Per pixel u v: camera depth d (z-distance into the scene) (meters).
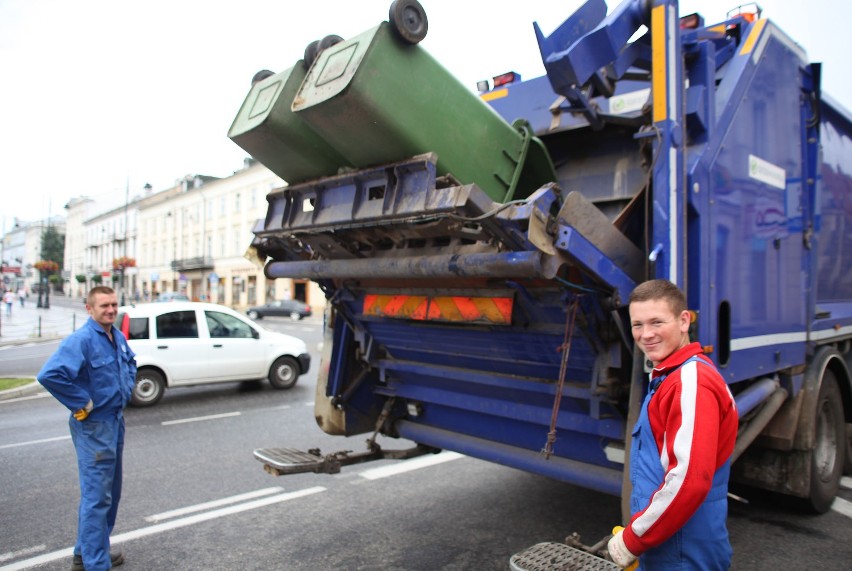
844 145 5.66
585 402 3.48
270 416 8.80
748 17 3.94
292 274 4.20
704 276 3.18
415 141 2.99
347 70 2.89
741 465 4.71
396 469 6.03
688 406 1.90
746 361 3.62
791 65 4.32
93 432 3.68
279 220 4.02
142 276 77.56
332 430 4.77
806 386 4.51
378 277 3.54
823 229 5.07
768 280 3.93
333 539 4.32
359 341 4.68
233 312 10.84
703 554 1.97
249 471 6.04
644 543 1.90
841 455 5.00
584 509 4.90
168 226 70.06
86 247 101.44
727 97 3.54
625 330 3.07
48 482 5.74
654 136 3.04
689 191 3.12
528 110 4.38
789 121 4.27
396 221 3.16
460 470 6.00
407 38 2.90
